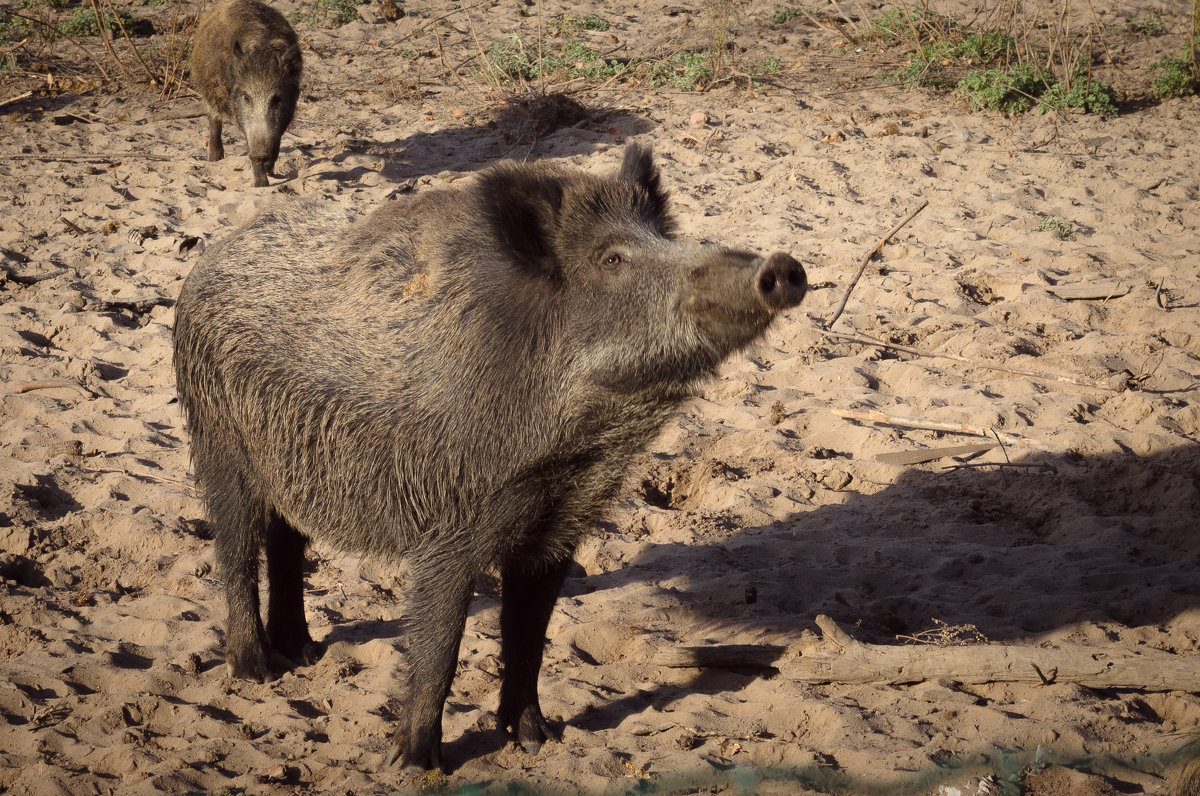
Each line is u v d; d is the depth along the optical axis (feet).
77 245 82.28
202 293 36.83
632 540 48.67
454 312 31.12
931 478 51.26
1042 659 34.71
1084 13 148.66
